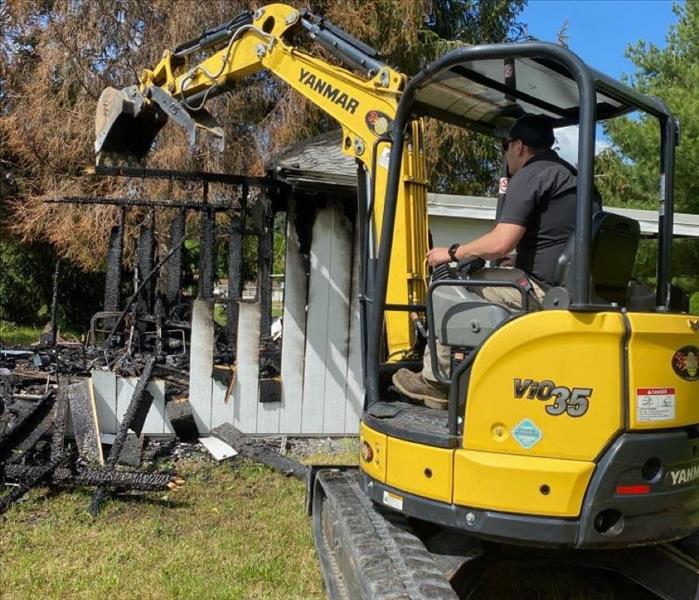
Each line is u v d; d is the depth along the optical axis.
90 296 17.59
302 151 8.36
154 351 7.68
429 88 3.94
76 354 7.55
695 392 3.12
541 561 3.65
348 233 7.34
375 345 3.73
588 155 2.89
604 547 2.99
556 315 2.95
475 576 3.59
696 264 13.27
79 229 13.12
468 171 17.03
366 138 4.66
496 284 3.16
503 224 3.35
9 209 16.11
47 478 5.43
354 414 7.43
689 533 3.14
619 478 2.91
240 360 7.11
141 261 7.51
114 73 14.43
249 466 6.30
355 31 14.42
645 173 13.60
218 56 5.86
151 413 6.83
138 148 6.41
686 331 3.07
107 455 6.24
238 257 7.25
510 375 2.99
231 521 5.17
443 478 3.10
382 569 3.07
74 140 13.95
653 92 14.23
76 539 4.76
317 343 7.32
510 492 2.96
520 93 3.98
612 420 2.90
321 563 3.91
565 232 3.34
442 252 3.52
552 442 2.94
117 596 4.03
